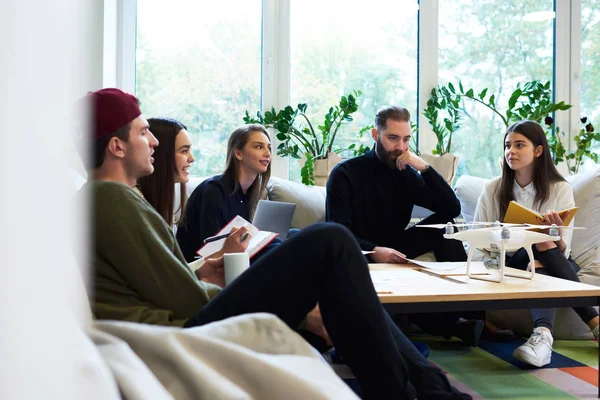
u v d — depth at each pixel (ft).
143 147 5.06
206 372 2.78
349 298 4.04
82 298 2.13
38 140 1.12
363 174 10.80
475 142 14.70
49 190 1.15
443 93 14.15
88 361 2.09
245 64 13.87
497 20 14.84
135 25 13.26
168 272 4.38
